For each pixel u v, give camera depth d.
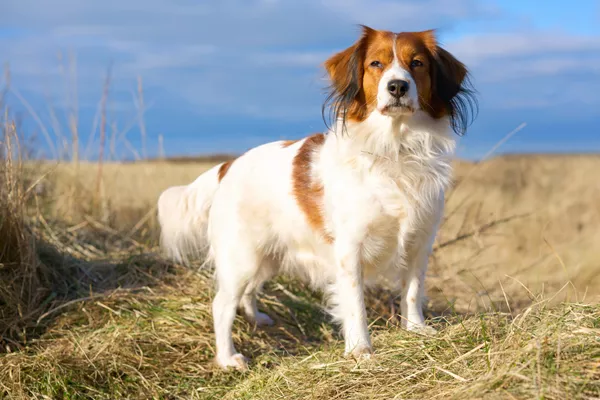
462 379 2.70
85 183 7.18
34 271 4.62
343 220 3.83
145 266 5.27
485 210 8.15
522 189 10.02
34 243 4.75
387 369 3.08
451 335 3.26
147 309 4.57
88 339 4.11
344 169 3.84
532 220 7.84
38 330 4.30
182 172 8.09
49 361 3.79
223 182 4.50
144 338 4.20
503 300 5.34
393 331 3.93
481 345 2.88
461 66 3.98
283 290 5.21
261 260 4.36
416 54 3.76
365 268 4.03
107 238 6.19
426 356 3.14
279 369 3.52
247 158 4.45
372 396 2.87
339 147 3.91
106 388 3.72
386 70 3.70
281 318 4.85
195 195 4.79
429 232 3.94
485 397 2.44
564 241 7.18
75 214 6.58
